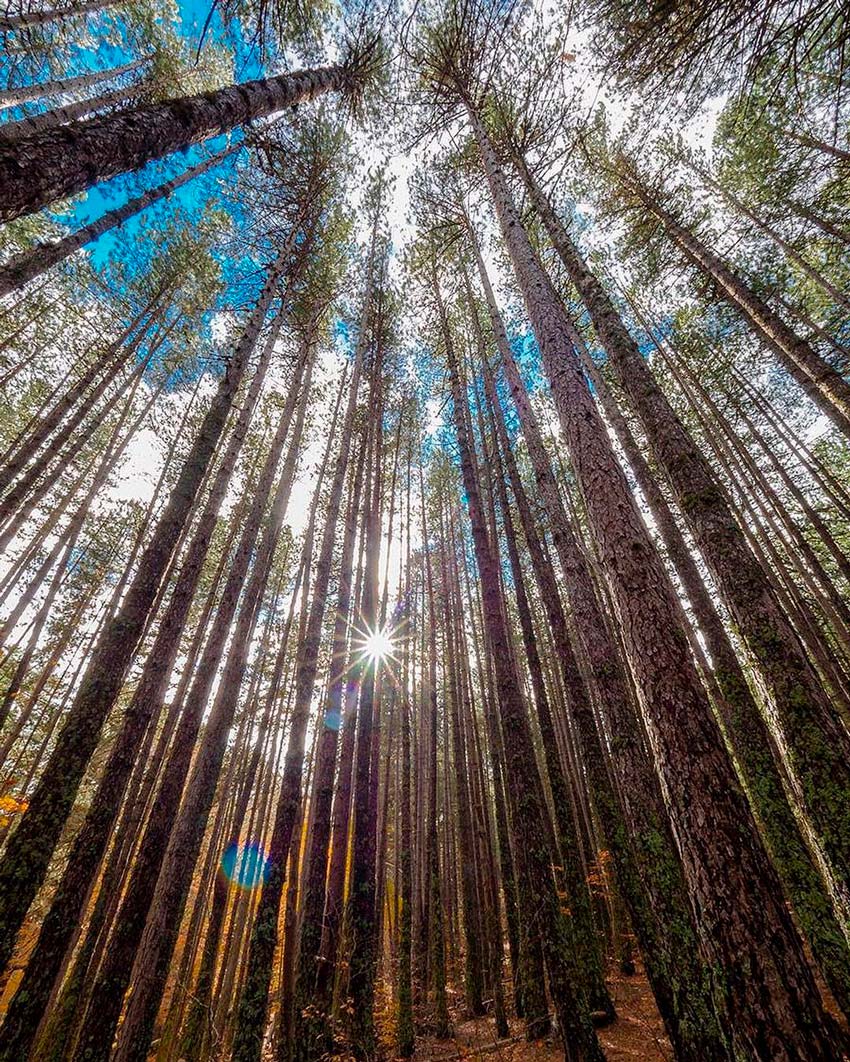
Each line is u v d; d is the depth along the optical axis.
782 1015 1.89
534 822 5.34
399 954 8.00
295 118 8.54
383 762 20.80
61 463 11.46
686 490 3.92
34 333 13.45
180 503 5.40
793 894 2.86
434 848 10.55
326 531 8.46
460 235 10.43
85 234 8.12
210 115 3.80
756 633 3.47
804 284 12.32
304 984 5.94
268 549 9.69
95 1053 4.18
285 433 9.84
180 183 9.09
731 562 3.61
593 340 12.64
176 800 5.93
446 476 18.56
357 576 13.94
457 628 17.30
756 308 9.69
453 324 13.10
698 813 2.37
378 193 12.74
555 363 4.41
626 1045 5.34
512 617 19.02
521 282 5.39
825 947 2.67
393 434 15.78
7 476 10.14
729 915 2.13
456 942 15.23
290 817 6.18
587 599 5.21
